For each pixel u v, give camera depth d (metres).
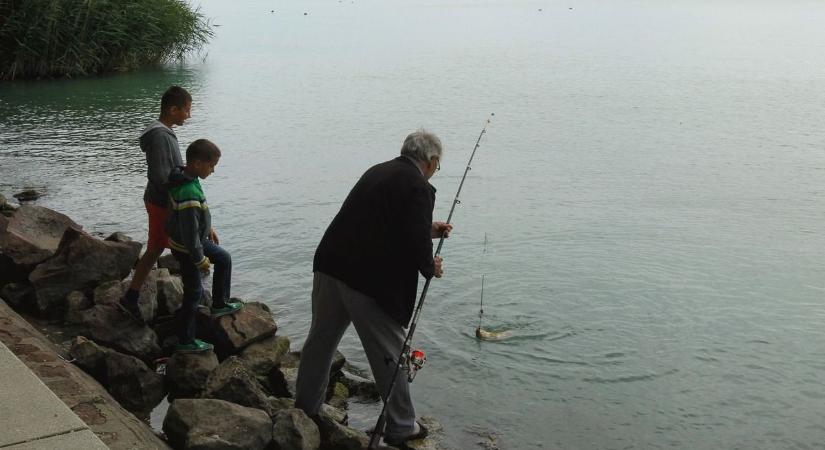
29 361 4.62
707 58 27.55
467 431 5.04
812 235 9.07
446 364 5.95
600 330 6.55
